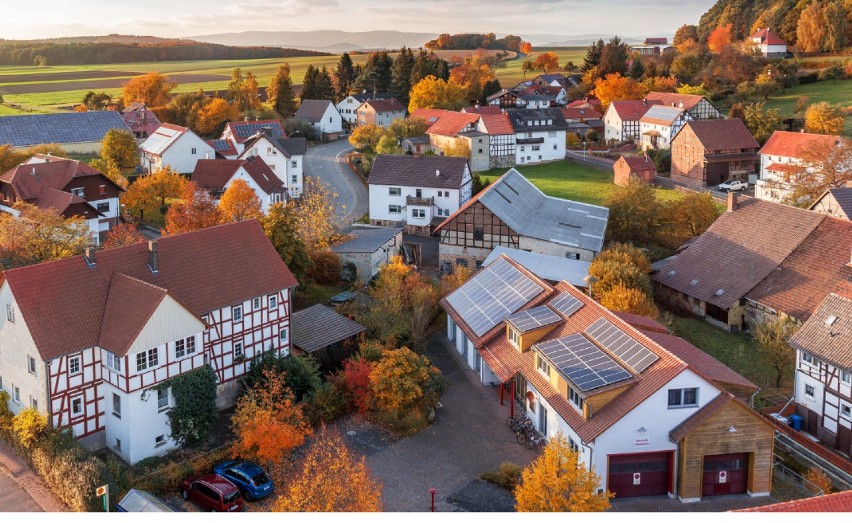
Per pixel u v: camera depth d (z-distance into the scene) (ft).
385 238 272.10
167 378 160.25
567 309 180.55
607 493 121.80
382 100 564.30
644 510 140.26
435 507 142.20
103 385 160.86
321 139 534.78
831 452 154.92
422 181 322.34
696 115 470.39
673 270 250.16
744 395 157.69
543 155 447.42
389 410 170.91
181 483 149.28
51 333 155.22
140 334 154.10
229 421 173.37
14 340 160.76
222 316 174.70
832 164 300.61
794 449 160.76
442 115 468.75
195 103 561.02
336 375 188.44
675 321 232.94
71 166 298.35
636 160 380.58
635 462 143.84
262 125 452.76
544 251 264.52
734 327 225.56
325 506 117.19
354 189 387.55
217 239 185.26
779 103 542.57
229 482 143.64
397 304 210.59
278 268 187.83
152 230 307.99
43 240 223.30
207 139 534.37
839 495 98.22
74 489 138.62
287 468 154.51
